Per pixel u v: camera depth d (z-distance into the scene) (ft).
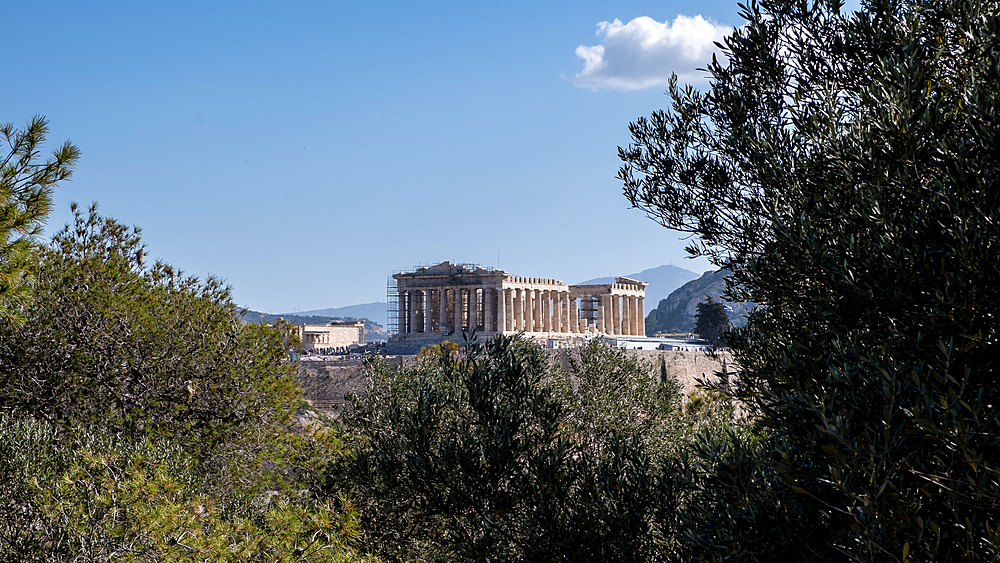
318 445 67.10
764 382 38.91
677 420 70.85
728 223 42.83
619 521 41.01
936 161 30.17
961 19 33.45
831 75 39.17
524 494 43.29
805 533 28.48
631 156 46.50
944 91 32.99
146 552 38.40
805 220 31.91
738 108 41.47
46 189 37.83
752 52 41.39
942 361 25.00
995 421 23.82
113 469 42.19
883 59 34.40
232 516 54.44
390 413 48.83
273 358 74.64
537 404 46.06
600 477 43.96
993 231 26.11
